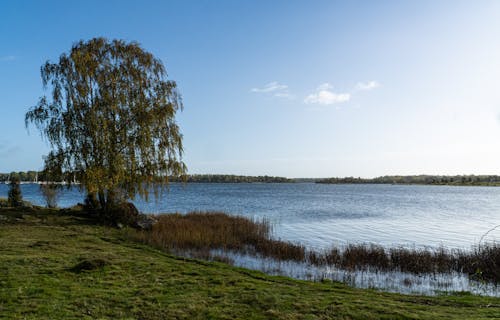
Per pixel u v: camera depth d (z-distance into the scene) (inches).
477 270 603.5
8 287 383.6
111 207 976.9
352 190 6166.3
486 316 347.9
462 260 665.0
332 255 720.3
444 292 511.5
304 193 4522.6
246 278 475.5
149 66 1033.5
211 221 1149.7
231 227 1026.1
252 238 914.1
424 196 4065.0
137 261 542.0
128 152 966.4
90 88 977.5
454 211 2089.1
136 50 1024.9
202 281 445.1
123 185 997.2
